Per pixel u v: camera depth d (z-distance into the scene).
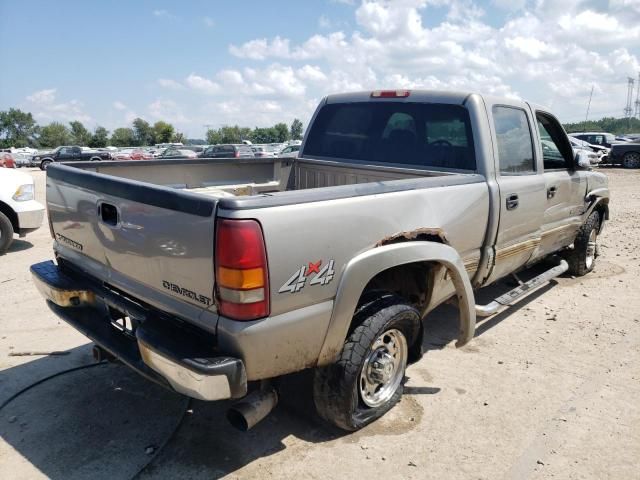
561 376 3.77
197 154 31.69
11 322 4.62
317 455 2.84
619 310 5.11
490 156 3.78
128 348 2.82
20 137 111.56
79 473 2.68
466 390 3.55
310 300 2.48
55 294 3.10
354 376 2.79
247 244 2.20
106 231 2.82
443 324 4.71
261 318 2.30
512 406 3.36
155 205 2.47
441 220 3.25
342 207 2.58
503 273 4.32
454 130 3.91
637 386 3.63
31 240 8.12
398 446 2.93
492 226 3.77
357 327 2.83
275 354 2.42
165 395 3.42
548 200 4.64
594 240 6.27
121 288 2.83
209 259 2.27
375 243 2.78
